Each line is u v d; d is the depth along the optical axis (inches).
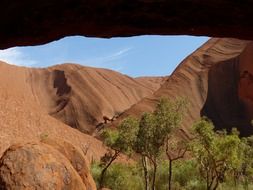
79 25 189.5
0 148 1646.2
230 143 1035.3
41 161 613.0
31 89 4173.2
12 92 2541.8
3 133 1809.8
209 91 3171.8
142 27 189.6
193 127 1058.1
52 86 4249.5
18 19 181.9
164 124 1069.1
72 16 183.5
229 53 3388.3
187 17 181.6
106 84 4254.4
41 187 594.6
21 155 612.7
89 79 4192.9
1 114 2033.7
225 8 175.0
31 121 2187.5
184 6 177.6
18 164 605.3
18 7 178.4
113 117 3572.8
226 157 1040.2
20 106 2285.9
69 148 770.8
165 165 1514.5
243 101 3006.9
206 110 3097.9
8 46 201.2
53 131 2274.9
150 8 180.5
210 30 188.4
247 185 1293.1
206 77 3277.6
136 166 1459.2
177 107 1075.3
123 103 4153.5
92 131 3599.9
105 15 183.8
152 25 187.9
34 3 178.1
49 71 4411.9
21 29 186.4
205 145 1045.2
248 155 1327.5
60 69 4350.4
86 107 3799.2
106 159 1323.8
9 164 605.9
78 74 4232.3
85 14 183.2
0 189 593.0
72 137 2364.7
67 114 3747.5
